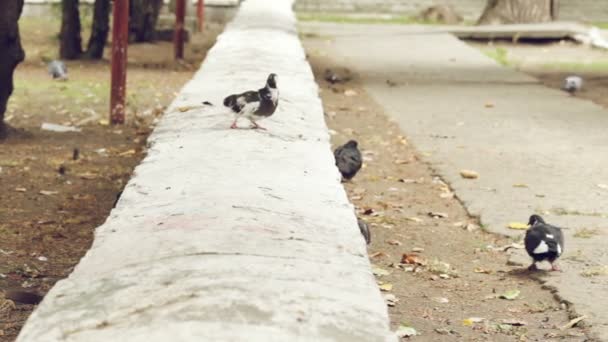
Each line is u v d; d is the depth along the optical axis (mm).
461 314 8680
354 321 4645
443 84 24266
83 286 5086
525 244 9766
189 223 6352
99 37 26750
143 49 29656
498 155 15719
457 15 42656
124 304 4734
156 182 7738
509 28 37344
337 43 33344
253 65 15594
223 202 6938
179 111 11367
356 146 13859
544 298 9086
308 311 4684
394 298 9000
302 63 16516
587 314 8477
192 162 8500
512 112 20031
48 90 21500
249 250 5734
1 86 16000
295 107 12023
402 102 21406
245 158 8758
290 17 26578
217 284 4938
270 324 4469
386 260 10414
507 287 9445
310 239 6148
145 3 30812
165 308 4625
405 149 16469
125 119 18328
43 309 4793
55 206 12164
